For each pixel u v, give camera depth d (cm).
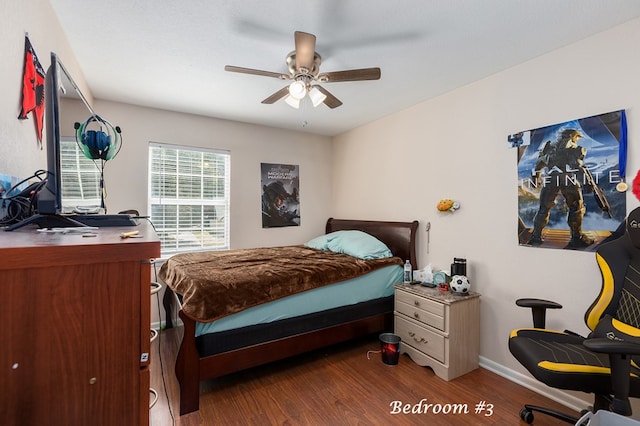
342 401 195
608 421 121
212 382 217
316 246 362
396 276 290
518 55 210
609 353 119
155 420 176
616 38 176
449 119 273
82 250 60
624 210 172
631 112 170
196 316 183
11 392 57
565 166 196
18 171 129
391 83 256
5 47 116
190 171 346
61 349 60
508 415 183
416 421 177
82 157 138
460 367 227
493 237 237
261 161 388
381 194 355
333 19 172
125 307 65
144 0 157
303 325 229
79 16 170
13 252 55
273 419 178
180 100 299
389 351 241
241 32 185
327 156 443
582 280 188
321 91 214
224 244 368
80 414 62
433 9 162
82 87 239
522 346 160
